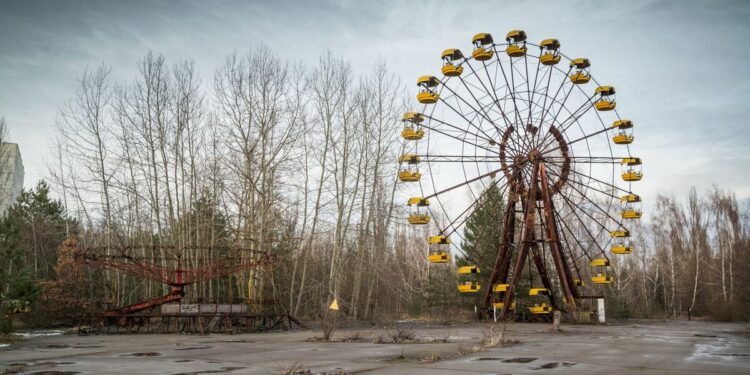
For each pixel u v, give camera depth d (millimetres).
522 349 19453
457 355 17250
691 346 20922
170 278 34406
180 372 13289
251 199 37562
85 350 19219
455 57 44531
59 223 59562
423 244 78250
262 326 32406
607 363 15078
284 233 42531
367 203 47781
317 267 50531
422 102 44469
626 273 77000
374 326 36594
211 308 28828
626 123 43406
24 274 26328
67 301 34281
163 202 42000
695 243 75625
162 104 40344
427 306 59844
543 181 43094
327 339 23734
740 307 58594
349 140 44469
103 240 49000
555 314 31797
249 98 39844
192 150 40719
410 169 45312
